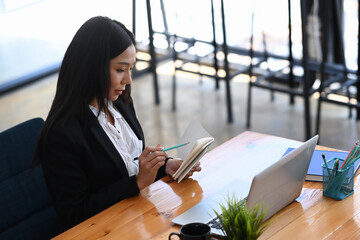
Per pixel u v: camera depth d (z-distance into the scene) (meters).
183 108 4.76
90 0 5.25
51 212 2.16
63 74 1.94
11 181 2.06
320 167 2.03
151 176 1.94
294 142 2.31
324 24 3.99
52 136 1.92
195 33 5.07
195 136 2.13
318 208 1.80
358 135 4.04
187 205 1.87
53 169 1.92
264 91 4.97
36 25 5.11
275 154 2.22
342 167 1.82
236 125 4.37
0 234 2.01
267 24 4.68
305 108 3.85
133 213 1.85
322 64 3.89
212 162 2.19
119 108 2.19
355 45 4.32
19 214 2.06
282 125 4.31
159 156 1.94
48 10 5.12
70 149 1.92
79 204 1.93
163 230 1.73
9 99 5.06
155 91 4.82
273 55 4.36
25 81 5.19
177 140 4.17
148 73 5.59
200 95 5.00
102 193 1.95
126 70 1.95
